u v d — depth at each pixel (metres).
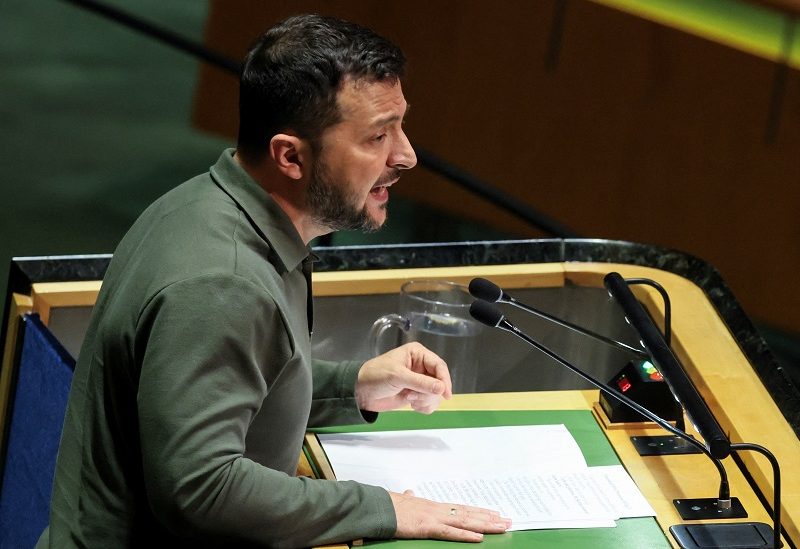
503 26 18.00
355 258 9.33
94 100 22.55
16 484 8.73
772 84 16.53
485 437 7.61
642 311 7.64
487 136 18.55
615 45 17.36
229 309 6.12
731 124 16.97
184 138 21.72
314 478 7.21
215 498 6.08
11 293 8.70
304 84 6.35
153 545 6.68
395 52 6.57
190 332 6.08
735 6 16.97
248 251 6.38
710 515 6.89
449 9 18.27
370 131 6.47
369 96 6.43
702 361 8.47
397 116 6.57
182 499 6.06
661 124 17.39
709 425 6.57
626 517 6.83
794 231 16.94
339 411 7.63
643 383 7.73
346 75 6.38
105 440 6.58
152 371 6.09
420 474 7.18
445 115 18.73
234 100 20.17
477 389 9.53
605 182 17.95
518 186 18.52
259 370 6.30
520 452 7.45
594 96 17.70
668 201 17.66
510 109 18.30
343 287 9.07
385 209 6.92
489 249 9.59
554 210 18.41
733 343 8.77
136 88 23.25
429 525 6.52
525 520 6.73
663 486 7.16
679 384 6.91
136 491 6.62
